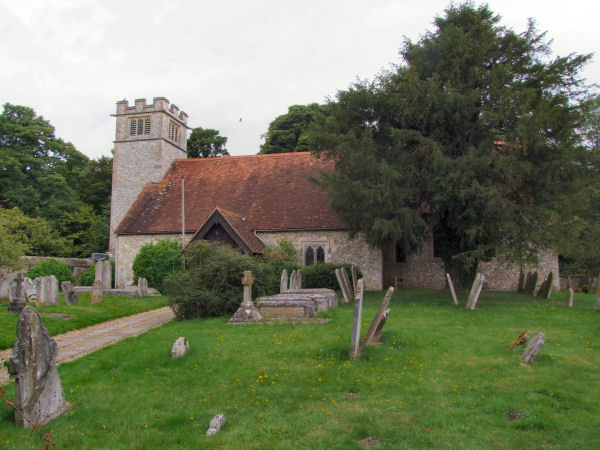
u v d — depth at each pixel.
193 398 6.95
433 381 7.42
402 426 5.77
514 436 5.44
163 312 17.02
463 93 16.67
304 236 23.80
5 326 11.89
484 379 7.50
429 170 16.83
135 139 30.03
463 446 5.18
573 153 15.77
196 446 5.35
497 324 11.98
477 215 15.98
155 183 28.80
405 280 25.03
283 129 44.88
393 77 18.00
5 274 19.11
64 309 15.25
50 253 31.75
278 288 18.47
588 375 7.66
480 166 15.42
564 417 5.95
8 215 28.22
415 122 17.34
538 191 16.23
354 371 7.90
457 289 19.48
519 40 17.12
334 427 5.78
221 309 13.93
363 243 23.12
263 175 27.69
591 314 13.52
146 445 5.41
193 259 16.98
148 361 8.84
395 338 9.93
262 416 6.18
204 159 30.44
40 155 37.47
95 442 5.52
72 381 7.84
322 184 18.81
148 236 25.47
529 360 8.34
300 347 9.41
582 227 19.06
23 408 5.91
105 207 43.25
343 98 18.19
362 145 16.84
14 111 36.81
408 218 16.05
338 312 13.91
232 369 8.20
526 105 15.02
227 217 22.02
